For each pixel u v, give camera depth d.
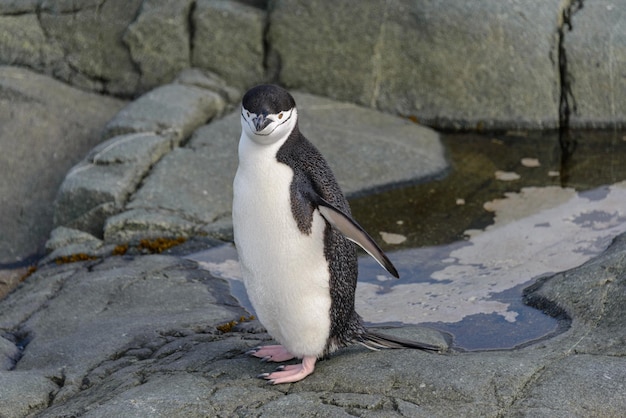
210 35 11.16
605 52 10.38
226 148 9.63
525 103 10.55
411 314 6.80
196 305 6.97
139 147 9.41
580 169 9.53
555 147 10.12
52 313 6.95
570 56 10.43
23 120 10.45
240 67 11.20
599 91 10.41
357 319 5.63
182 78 11.01
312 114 10.47
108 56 11.39
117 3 11.38
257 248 5.17
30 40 11.46
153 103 10.25
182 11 11.21
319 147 9.82
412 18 10.69
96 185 8.88
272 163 5.10
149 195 8.81
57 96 10.87
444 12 10.59
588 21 10.51
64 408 5.38
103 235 8.55
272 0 11.04
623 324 5.83
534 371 5.21
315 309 5.25
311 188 5.12
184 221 8.48
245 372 5.54
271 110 5.02
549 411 4.80
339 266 5.29
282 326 5.36
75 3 11.42
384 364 5.38
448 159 9.91
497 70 10.56
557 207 8.67
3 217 9.31
